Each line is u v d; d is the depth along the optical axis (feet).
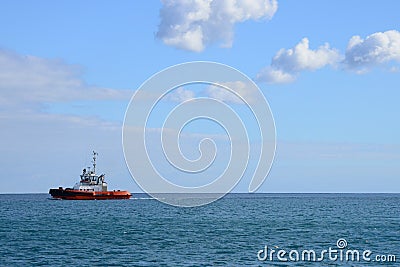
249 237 536.83
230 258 402.11
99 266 369.71
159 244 479.82
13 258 400.47
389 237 533.55
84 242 493.77
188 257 406.00
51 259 396.57
